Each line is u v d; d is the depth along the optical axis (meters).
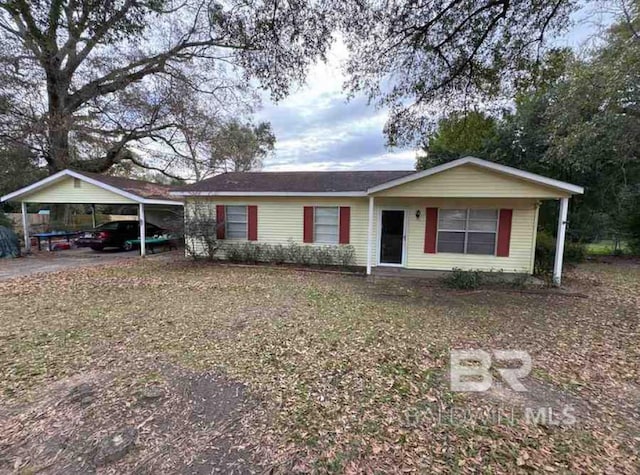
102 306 6.50
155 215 17.62
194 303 6.77
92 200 13.01
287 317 5.90
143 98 16.83
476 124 7.33
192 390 3.47
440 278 9.41
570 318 6.06
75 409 3.11
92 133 16.73
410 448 2.62
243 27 4.88
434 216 10.42
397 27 5.36
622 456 2.54
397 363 4.15
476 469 2.40
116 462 2.44
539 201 9.73
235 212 12.10
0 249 12.73
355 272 10.30
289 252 11.55
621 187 13.80
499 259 10.07
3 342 4.71
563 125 10.66
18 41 12.48
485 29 5.61
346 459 2.50
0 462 2.43
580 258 12.98
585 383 3.71
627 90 9.04
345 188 11.14
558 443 2.69
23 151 15.59
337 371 3.92
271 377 3.76
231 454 2.54
